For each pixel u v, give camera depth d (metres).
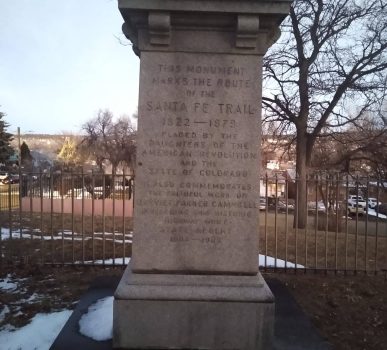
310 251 10.54
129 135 47.53
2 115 38.53
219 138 4.02
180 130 4.01
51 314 5.64
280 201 24.94
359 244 11.81
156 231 4.02
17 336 4.98
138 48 4.11
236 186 4.04
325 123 17.55
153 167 4.01
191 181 4.03
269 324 3.87
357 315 5.96
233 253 4.05
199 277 3.99
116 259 8.78
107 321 4.30
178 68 3.99
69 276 7.50
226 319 3.86
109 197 19.72
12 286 6.98
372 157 18.86
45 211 18.12
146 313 3.83
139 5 3.75
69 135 65.06
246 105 4.03
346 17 16.00
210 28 3.96
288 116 17.53
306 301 6.50
